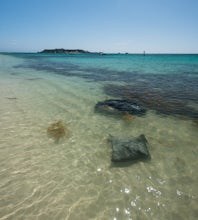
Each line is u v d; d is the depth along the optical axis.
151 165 5.28
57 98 11.59
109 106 9.60
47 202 3.93
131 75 23.12
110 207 3.87
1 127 7.30
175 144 6.42
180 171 5.05
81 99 11.55
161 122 8.25
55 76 21.42
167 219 3.63
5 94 12.14
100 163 5.34
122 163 5.34
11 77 19.69
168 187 4.46
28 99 11.20
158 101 11.34
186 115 9.09
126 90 14.39
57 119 8.30
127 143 5.91
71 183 4.51
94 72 26.20
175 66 38.38
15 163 5.17
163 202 4.02
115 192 4.27
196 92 13.72
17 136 6.67
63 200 4.00
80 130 7.35
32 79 18.75
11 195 4.06
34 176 4.69
